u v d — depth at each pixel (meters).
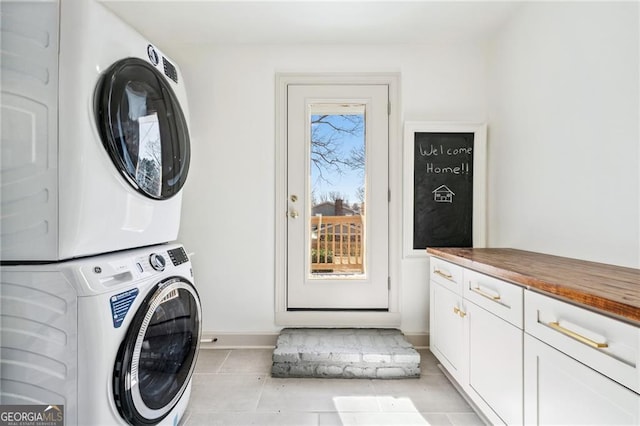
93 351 0.96
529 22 1.81
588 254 1.42
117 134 1.07
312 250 2.38
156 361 1.23
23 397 0.97
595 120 1.38
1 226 0.99
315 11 1.93
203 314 2.33
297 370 1.88
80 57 0.98
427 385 1.79
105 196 1.06
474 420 1.48
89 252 1.04
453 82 2.29
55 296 0.97
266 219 2.33
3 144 0.98
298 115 2.34
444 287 1.80
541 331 1.04
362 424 1.46
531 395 1.08
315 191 2.38
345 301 2.35
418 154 2.27
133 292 1.10
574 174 1.50
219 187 2.32
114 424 1.02
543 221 1.71
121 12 1.93
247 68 2.31
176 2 1.84
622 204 1.26
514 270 1.20
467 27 2.10
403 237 2.28
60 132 0.97
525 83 1.85
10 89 0.98
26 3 0.98
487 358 1.36
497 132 2.16
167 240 1.44
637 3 1.20
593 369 0.85
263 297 2.33
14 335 0.98
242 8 1.90
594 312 0.85
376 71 2.31
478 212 2.26
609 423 0.80
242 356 2.17
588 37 1.41
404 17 1.98
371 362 1.87
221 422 1.47
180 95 1.53
